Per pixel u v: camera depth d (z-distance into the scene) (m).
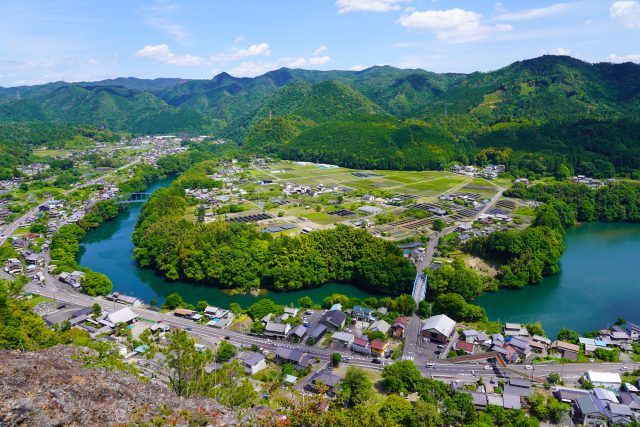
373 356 129.25
